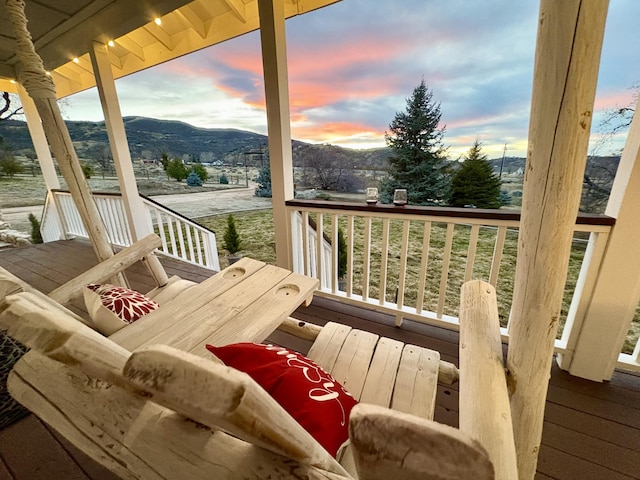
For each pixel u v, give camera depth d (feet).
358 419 0.74
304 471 0.99
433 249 13.75
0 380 4.67
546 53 1.82
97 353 1.07
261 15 5.97
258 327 3.39
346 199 16.52
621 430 3.86
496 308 2.91
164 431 1.14
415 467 0.71
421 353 3.49
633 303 4.20
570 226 2.09
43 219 16.07
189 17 7.85
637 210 3.90
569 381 4.72
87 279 4.56
